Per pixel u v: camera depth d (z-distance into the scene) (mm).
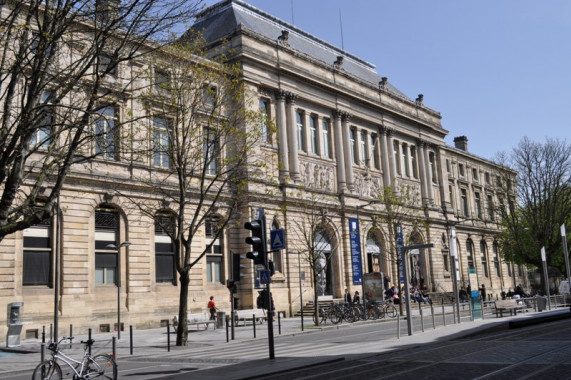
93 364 12906
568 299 45375
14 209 14797
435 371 13344
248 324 37125
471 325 26469
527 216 60062
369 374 13352
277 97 47969
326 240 50688
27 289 30578
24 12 22391
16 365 19297
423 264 62875
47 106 15391
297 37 57562
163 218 38094
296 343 23406
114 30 16016
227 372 14562
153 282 36750
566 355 15195
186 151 27094
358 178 55188
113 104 17047
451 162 75812
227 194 40594
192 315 33500
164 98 25328
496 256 80000
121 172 35594
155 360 19469
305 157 49812
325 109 53406
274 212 44688
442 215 67938
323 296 48375
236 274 24484
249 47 45188
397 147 62875
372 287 40031
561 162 57281
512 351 16656
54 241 31969
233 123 29688
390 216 49219
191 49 28406
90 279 33406
